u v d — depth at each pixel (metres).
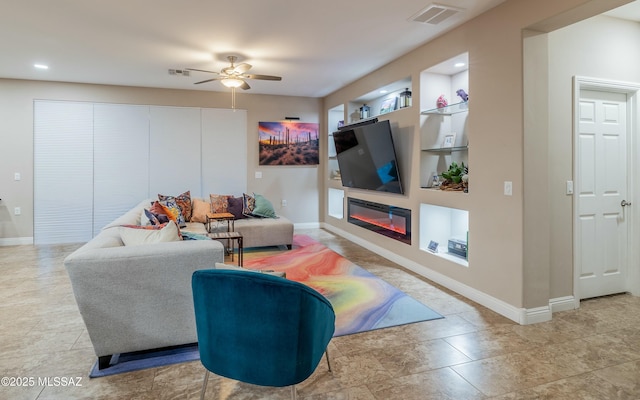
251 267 4.46
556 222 3.13
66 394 1.98
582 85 3.20
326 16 3.31
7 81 5.54
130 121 6.09
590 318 3.03
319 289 3.68
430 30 3.63
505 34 2.99
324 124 7.17
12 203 5.68
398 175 4.49
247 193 6.82
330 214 7.05
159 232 2.55
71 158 5.86
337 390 2.04
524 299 2.91
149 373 2.19
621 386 2.09
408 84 4.77
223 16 3.30
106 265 2.07
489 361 2.35
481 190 3.29
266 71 5.17
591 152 3.36
